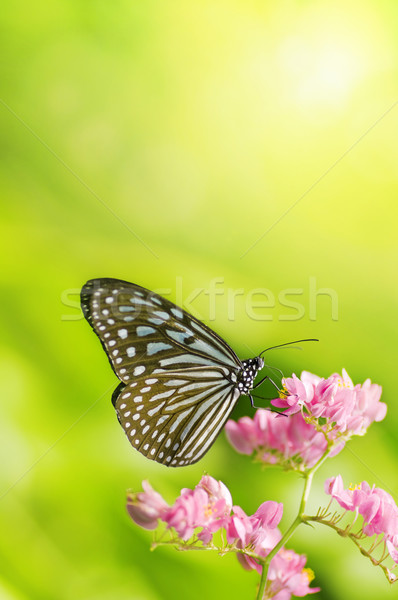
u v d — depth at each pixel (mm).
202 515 372
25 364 442
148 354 412
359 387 389
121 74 503
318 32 508
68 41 503
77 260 472
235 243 487
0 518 421
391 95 504
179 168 496
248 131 501
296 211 489
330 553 424
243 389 421
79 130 495
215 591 414
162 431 416
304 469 386
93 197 484
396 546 377
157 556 419
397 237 486
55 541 421
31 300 454
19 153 487
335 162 498
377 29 506
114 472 431
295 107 505
